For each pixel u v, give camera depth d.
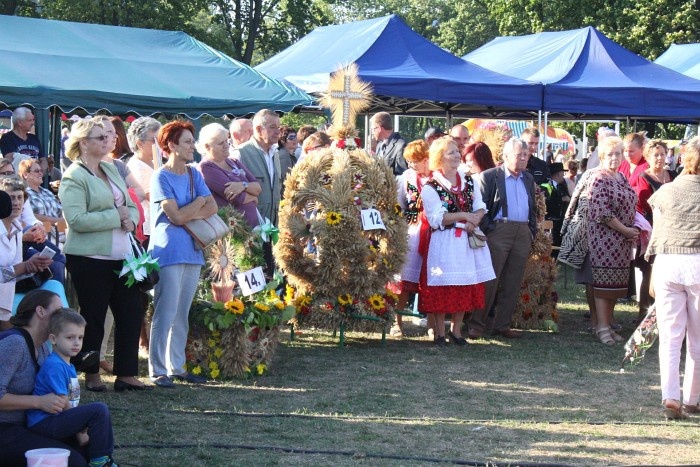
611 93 12.36
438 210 7.94
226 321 6.52
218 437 5.20
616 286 8.43
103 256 5.98
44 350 4.39
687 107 12.58
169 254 6.27
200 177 6.47
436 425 5.59
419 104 16.33
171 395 6.14
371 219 7.79
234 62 11.31
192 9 32.97
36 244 5.79
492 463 4.81
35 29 10.70
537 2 30.69
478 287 8.10
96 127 6.00
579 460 4.95
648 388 6.75
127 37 11.40
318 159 7.99
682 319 5.89
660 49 27.84
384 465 4.79
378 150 9.89
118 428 5.30
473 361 7.55
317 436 5.28
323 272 7.84
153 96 9.60
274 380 6.71
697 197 5.77
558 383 6.85
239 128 8.66
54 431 4.25
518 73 13.80
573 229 8.58
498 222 8.43
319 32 14.83
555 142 29.20
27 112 9.98
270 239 7.07
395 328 8.67
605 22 29.06
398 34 12.75
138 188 7.17
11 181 5.17
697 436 5.49
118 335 6.18
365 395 6.32
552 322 9.09
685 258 5.78
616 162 8.34
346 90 8.33
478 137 9.72
